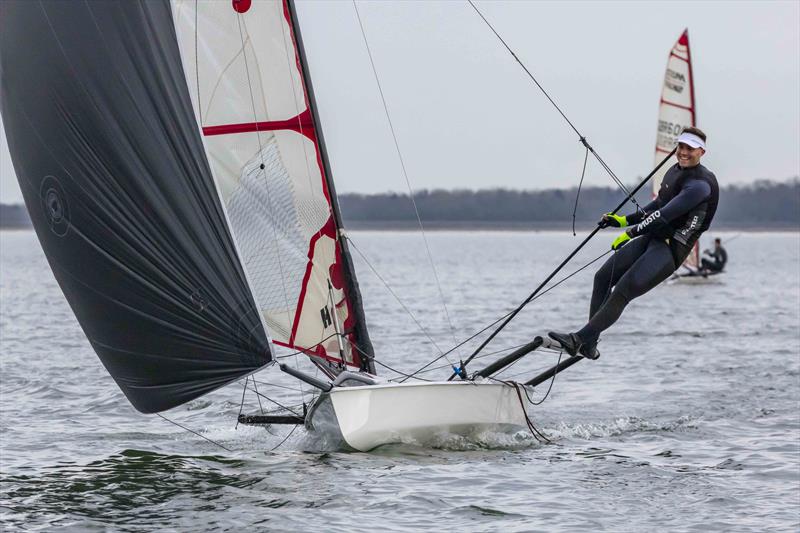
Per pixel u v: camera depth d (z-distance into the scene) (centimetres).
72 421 4900
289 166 4334
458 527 3216
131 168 3769
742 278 18912
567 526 3241
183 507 3406
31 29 3816
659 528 3231
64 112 3797
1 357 7331
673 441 4438
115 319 3869
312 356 4409
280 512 3344
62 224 3847
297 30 4294
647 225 3856
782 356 7362
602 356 7425
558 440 4431
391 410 3972
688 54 14612
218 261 3803
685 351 7712
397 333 8950
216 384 3872
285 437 4412
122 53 3781
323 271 4381
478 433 4194
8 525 3222
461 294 14712
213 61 4219
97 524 3231
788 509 3422
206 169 3816
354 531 3173
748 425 4788
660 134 14800
